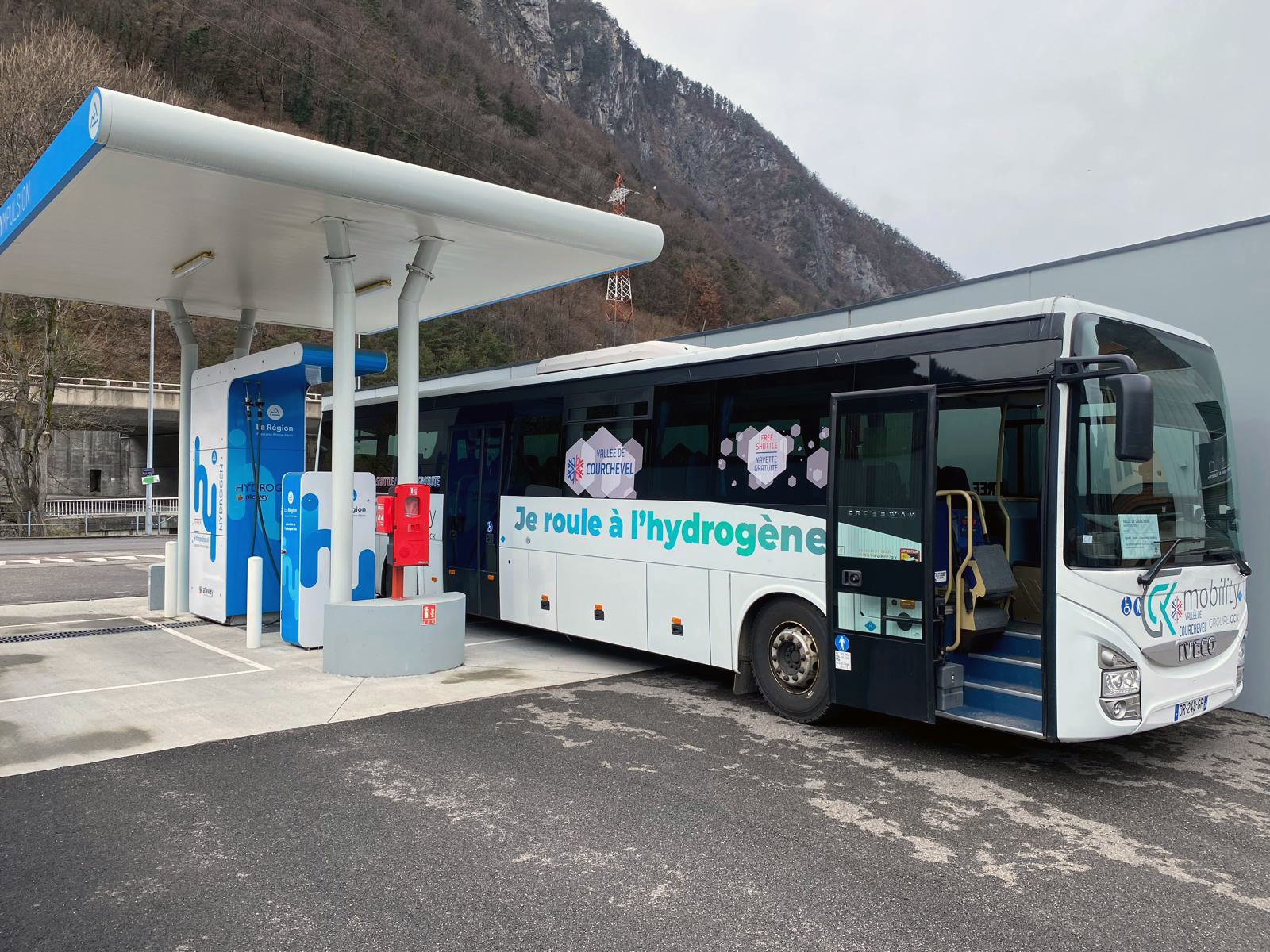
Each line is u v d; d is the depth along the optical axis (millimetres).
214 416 10477
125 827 4477
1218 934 3537
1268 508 7199
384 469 12461
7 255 9125
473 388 10523
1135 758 5949
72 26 35531
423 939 3391
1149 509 5484
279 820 4582
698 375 7598
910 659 5652
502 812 4730
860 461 6008
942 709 5641
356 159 6988
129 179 6707
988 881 3988
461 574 10500
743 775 5414
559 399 9172
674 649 7684
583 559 8695
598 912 3633
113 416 43031
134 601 12891
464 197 7691
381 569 9695
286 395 10594
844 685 6066
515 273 10070
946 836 4508
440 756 5695
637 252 9141
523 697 7348
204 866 4020
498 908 3648
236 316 12477
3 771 5320
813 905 3719
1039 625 6297
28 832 4395
